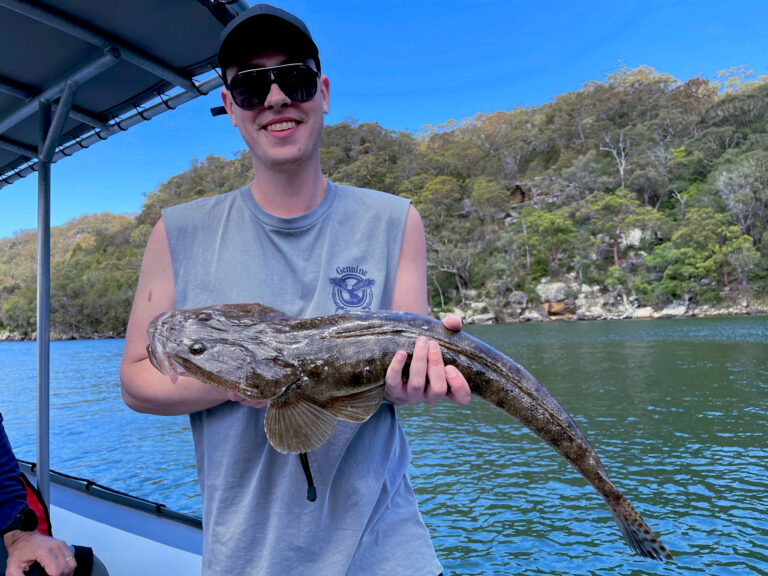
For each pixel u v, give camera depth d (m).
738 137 86.56
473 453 14.75
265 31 1.68
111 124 3.76
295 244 1.84
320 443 1.53
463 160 110.19
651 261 71.56
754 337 41.59
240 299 1.79
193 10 2.71
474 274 82.69
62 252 140.00
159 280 1.85
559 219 76.12
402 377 1.52
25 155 4.05
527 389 1.70
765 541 8.74
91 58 3.07
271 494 1.71
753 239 71.38
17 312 97.75
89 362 50.19
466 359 1.64
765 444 14.51
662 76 109.25
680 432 16.22
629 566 8.12
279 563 1.65
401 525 1.81
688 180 85.44
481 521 10.01
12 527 1.96
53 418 23.80
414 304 1.89
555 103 115.00
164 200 122.69
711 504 10.43
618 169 92.75
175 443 18.31
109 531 3.43
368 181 107.12
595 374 28.19
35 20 2.74
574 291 73.50
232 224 1.87
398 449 1.95
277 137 1.74
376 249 1.88
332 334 1.59
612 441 15.62
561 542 8.98
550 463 13.36
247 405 1.61
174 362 1.58
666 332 49.00
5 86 3.25
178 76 3.18
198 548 3.25
